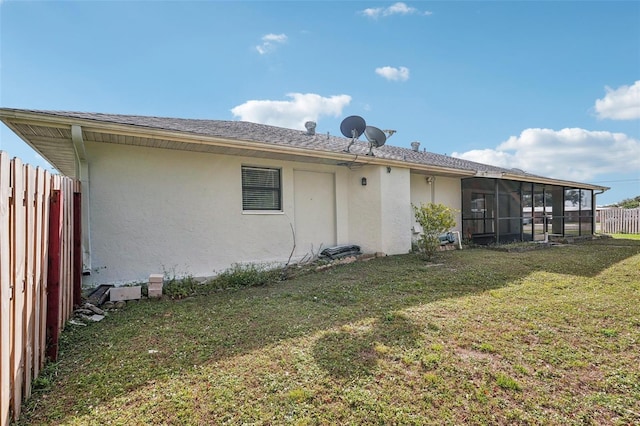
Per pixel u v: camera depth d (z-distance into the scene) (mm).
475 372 2900
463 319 4199
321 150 8047
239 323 4242
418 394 2580
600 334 3703
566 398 2547
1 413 1912
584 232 16844
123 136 5867
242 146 6770
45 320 3082
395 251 9820
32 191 2594
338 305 4973
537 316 4270
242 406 2426
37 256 2758
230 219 7797
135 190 6672
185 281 6426
